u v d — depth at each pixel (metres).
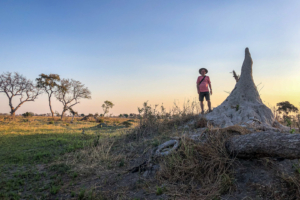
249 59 8.12
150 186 4.85
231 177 4.45
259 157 4.53
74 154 7.77
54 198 4.86
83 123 28.48
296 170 4.18
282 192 3.79
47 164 6.97
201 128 7.46
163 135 7.89
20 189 5.26
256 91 7.79
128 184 5.18
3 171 6.35
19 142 10.46
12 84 37.28
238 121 7.08
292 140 3.88
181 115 9.21
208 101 8.78
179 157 5.26
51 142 9.91
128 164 6.41
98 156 7.21
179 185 4.66
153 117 9.63
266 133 4.39
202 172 4.86
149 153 6.52
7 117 35.25
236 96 7.90
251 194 3.91
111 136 10.43
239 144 4.65
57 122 28.56
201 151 5.18
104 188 5.16
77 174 6.05
